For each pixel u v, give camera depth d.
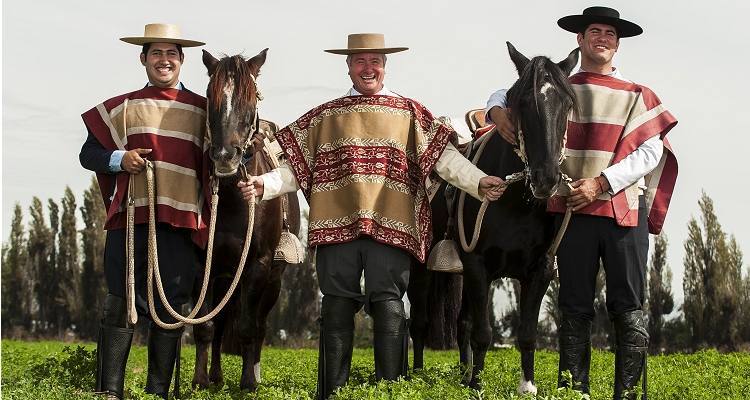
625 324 5.31
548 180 4.99
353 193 5.27
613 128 5.39
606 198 5.31
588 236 5.39
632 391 5.18
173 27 5.75
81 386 6.38
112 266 5.54
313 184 5.45
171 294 5.62
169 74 5.74
